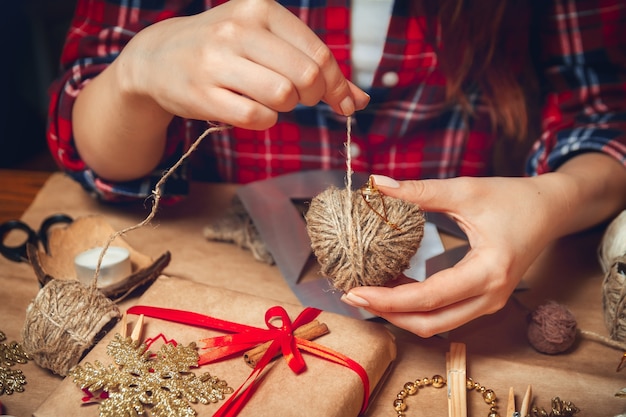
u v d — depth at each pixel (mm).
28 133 1607
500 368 557
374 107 811
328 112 807
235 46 498
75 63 739
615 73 780
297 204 720
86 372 508
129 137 668
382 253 476
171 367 514
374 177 521
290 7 768
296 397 496
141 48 571
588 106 780
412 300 502
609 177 684
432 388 539
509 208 560
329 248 482
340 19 761
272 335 533
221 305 574
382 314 520
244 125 504
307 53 498
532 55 829
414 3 755
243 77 490
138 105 618
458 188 549
